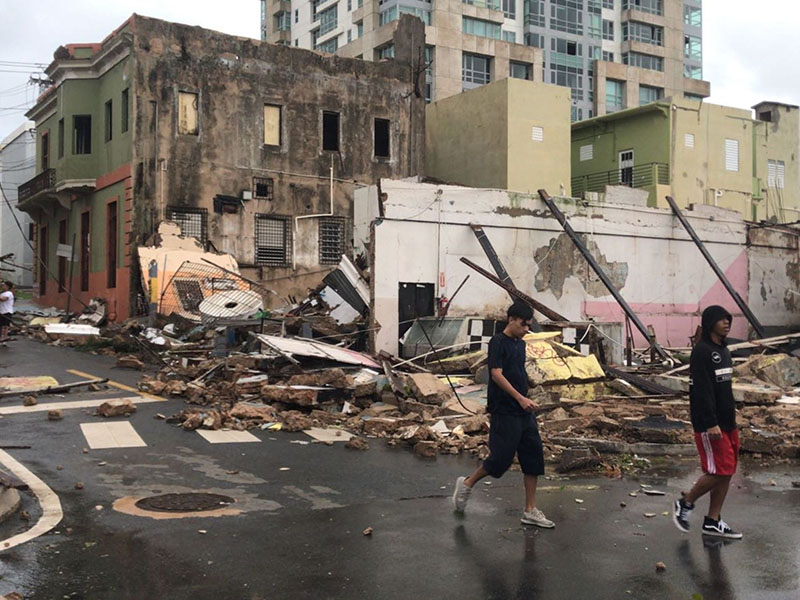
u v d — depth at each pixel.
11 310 20.94
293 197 26.86
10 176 46.97
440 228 18.14
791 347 19.11
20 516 6.32
